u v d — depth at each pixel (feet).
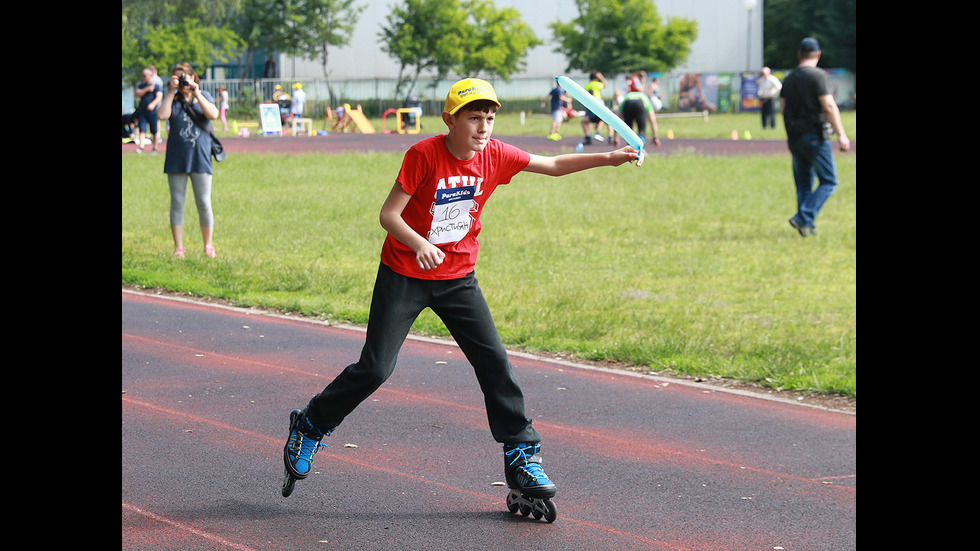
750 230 77.56
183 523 23.66
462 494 26.00
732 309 50.21
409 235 22.31
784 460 29.12
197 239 70.03
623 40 346.33
